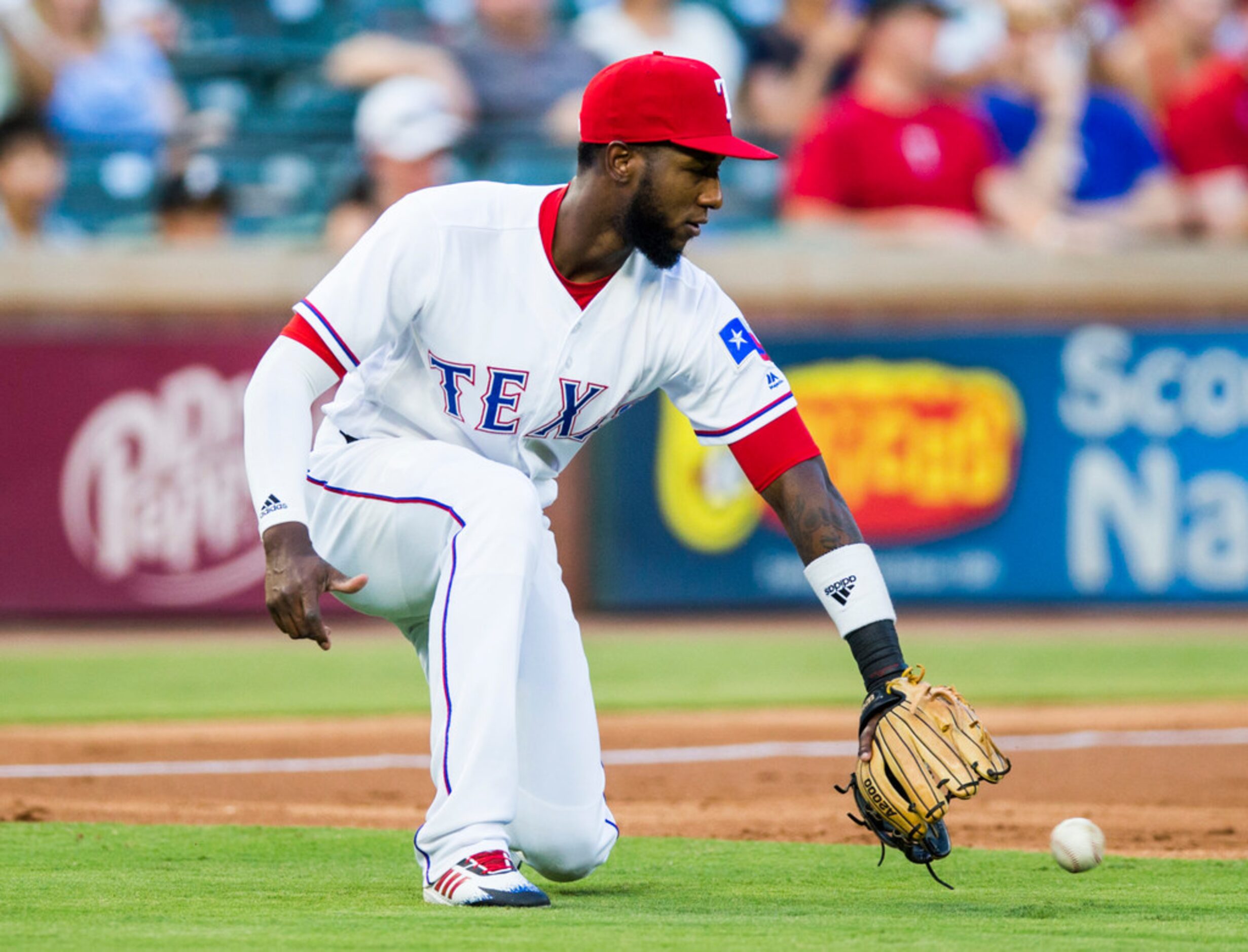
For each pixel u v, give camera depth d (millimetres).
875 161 40781
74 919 10766
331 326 11430
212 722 26031
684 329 12289
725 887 13078
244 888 12516
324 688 30219
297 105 45781
